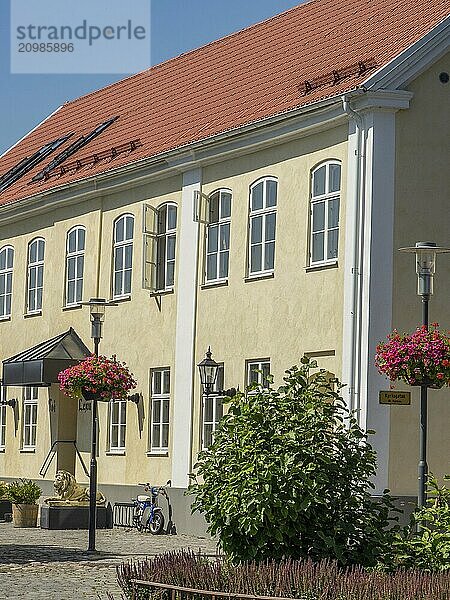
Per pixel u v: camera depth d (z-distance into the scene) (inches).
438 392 926.4
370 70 957.8
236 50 1327.5
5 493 1223.5
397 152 927.7
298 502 579.5
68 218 1328.7
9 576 758.5
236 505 582.2
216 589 500.1
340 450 605.6
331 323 951.6
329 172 970.1
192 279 1122.7
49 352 1250.0
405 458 910.4
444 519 591.5
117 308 1235.2
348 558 581.6
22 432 1380.4
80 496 1155.9
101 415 1240.8
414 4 1066.1
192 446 1102.4
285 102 1037.8
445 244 936.9
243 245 1061.1
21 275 1421.0
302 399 613.0
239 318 1058.1
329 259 964.0
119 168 1208.2
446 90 941.2
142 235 1191.6
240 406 609.3
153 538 1037.2
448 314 935.7
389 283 921.5
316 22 1222.3
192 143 1103.6
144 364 1186.0
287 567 507.2
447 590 468.8
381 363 757.9
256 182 1051.9
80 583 723.4
